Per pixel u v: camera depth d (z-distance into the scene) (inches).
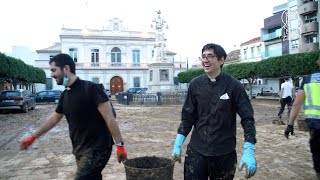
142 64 2241.6
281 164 260.1
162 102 1082.1
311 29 1513.3
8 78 1232.2
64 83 128.2
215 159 129.0
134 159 147.5
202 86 132.2
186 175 134.1
